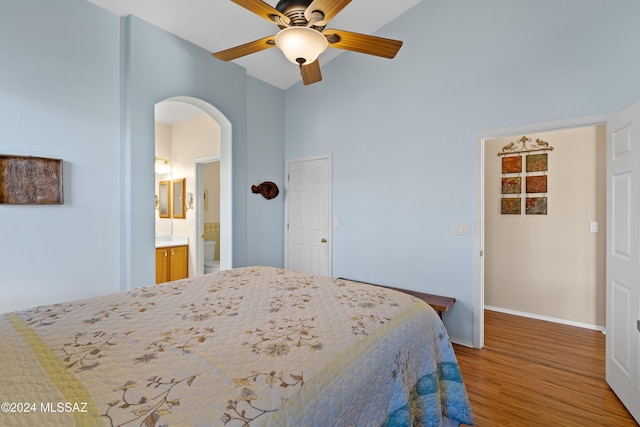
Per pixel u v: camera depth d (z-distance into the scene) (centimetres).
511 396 199
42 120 215
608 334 207
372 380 101
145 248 261
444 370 155
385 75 321
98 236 242
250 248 371
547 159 332
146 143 262
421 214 298
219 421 66
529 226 343
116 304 141
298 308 137
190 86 295
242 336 107
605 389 206
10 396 71
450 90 280
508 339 286
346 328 117
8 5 201
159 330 111
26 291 210
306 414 77
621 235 191
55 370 83
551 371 229
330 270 370
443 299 275
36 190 212
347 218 354
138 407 68
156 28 269
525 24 244
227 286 173
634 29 205
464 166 273
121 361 88
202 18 266
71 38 228
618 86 210
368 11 301
